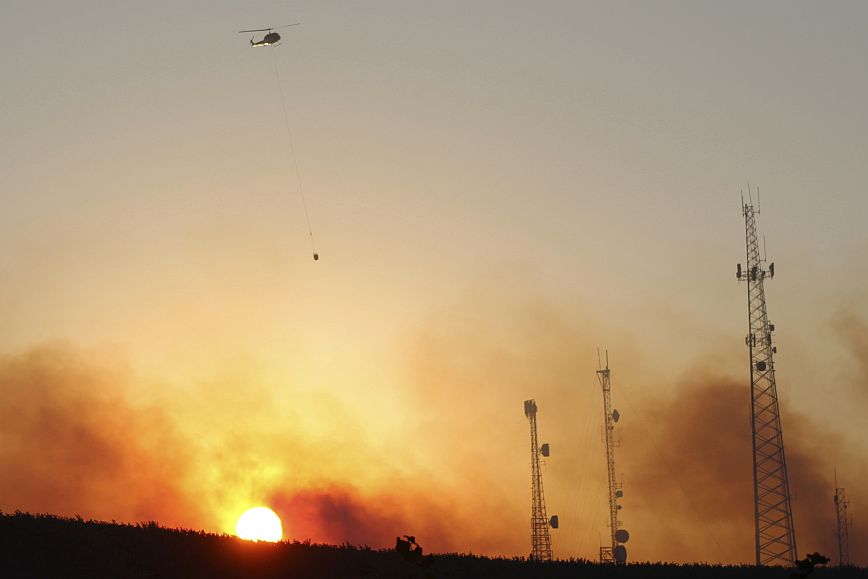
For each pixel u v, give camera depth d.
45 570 62.06
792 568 79.50
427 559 63.66
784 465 113.81
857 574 78.50
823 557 60.50
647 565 79.00
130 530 70.75
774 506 113.25
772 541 112.62
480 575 71.62
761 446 115.31
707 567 79.19
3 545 64.38
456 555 77.62
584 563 78.38
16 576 60.84
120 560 65.19
